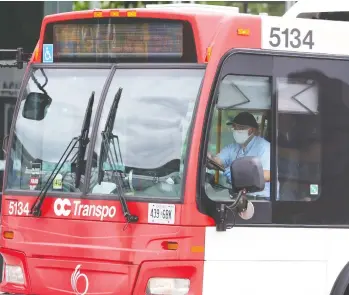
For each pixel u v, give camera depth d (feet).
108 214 59.06
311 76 61.82
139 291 57.93
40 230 61.26
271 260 59.88
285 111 60.90
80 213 59.93
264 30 60.49
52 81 63.46
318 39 62.28
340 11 69.15
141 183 58.85
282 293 60.13
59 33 63.62
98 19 62.18
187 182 57.36
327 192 61.87
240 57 59.47
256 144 59.98
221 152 58.85
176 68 59.41
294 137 61.16
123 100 60.23
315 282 61.16
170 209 57.67
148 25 60.54
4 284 62.90
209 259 57.93
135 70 60.54
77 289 59.52
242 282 59.00
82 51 62.75
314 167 61.62
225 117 59.06
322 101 62.13
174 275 57.62
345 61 62.90
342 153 62.39
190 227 57.31
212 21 59.57
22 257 61.77
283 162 60.75
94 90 61.67
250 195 59.77
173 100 59.06
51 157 62.23
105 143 60.03
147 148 59.16
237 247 58.85
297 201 60.85
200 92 58.08
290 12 70.95
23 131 63.77
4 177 63.98
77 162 60.64
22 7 108.06
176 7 64.28
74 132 61.77
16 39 108.17
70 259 59.93
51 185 61.41
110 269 58.65
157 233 57.82
